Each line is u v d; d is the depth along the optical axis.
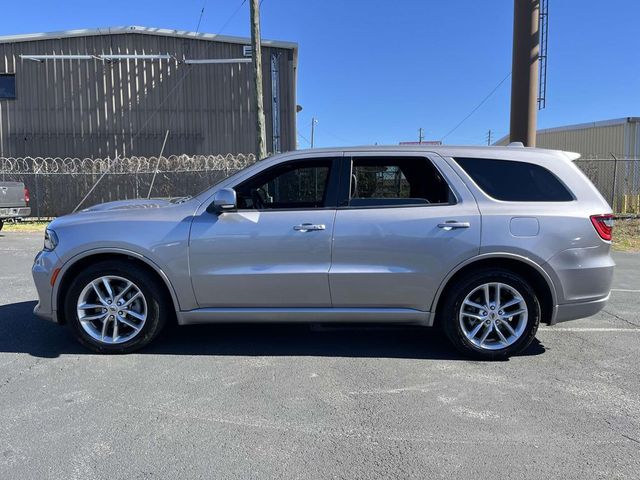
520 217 4.54
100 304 4.75
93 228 4.68
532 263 4.52
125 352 4.79
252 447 3.19
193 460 3.05
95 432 3.37
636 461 3.05
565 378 4.29
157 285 4.73
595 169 18.23
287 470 2.95
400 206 4.64
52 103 23.23
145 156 23.47
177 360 4.67
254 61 13.18
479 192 4.63
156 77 23.38
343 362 4.65
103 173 19.64
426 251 4.54
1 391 3.99
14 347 4.99
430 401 3.84
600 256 4.63
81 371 4.39
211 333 5.49
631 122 21.34
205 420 3.54
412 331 5.61
